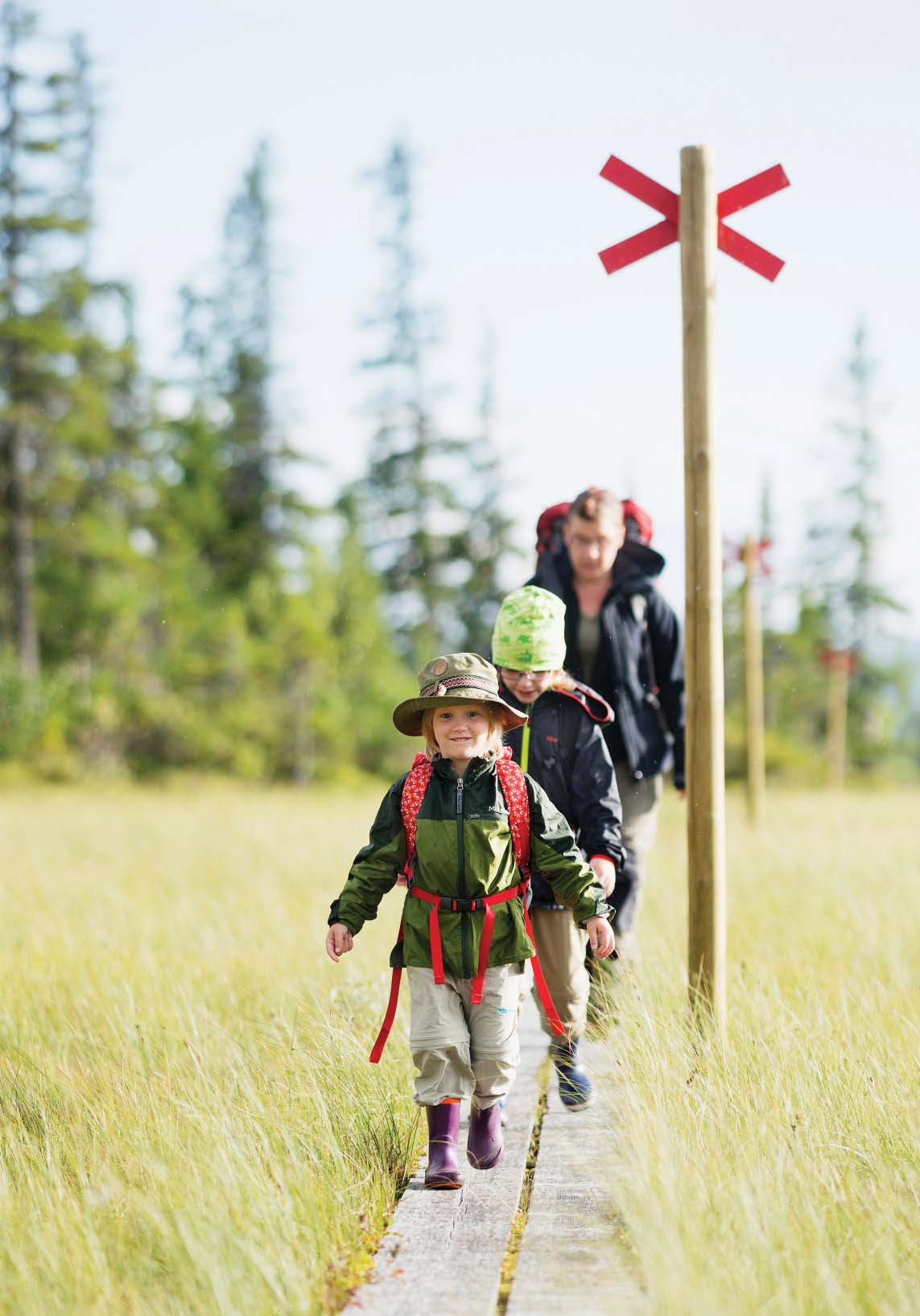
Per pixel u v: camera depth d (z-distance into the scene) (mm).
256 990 18641
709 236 15898
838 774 99875
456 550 141750
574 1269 10117
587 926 12375
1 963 20500
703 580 15711
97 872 32500
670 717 16719
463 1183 12008
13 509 107125
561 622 14711
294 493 133750
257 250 135000
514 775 12344
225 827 47656
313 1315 9250
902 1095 12680
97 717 101625
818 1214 10078
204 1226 9898
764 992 17453
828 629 153625
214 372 135625
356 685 118188
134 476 122125
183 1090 13695
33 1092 14141
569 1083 14305
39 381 109875
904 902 24141
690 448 15797
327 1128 12445
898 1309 8836
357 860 12609
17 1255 9703
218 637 110562
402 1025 16812
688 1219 9875
